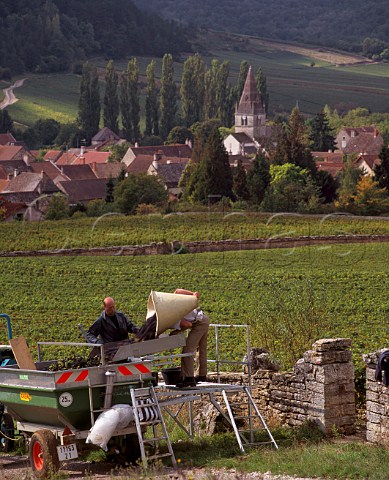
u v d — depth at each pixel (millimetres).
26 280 67750
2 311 53625
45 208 135625
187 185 147875
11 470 17984
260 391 20734
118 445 17453
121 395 17172
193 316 18641
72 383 16719
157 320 17797
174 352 32688
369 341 36281
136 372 17312
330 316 41750
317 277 66000
